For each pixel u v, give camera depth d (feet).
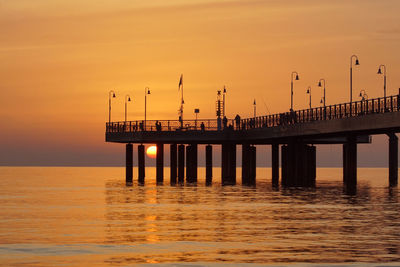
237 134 439.63
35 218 232.53
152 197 326.24
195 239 183.93
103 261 155.22
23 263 153.07
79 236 189.16
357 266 149.28
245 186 418.92
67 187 441.68
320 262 153.07
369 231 196.75
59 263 153.07
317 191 367.45
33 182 545.85
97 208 269.03
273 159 463.42
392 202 290.15
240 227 206.59
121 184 476.13
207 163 479.41
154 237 187.42
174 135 442.09
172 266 150.10
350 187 376.89
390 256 159.02
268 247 171.12
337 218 228.43
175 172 479.41
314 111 352.69
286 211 252.42
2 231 199.00
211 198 316.60
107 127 471.21
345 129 319.88
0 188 432.25
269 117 406.00
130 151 490.49
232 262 153.69
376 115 294.46
